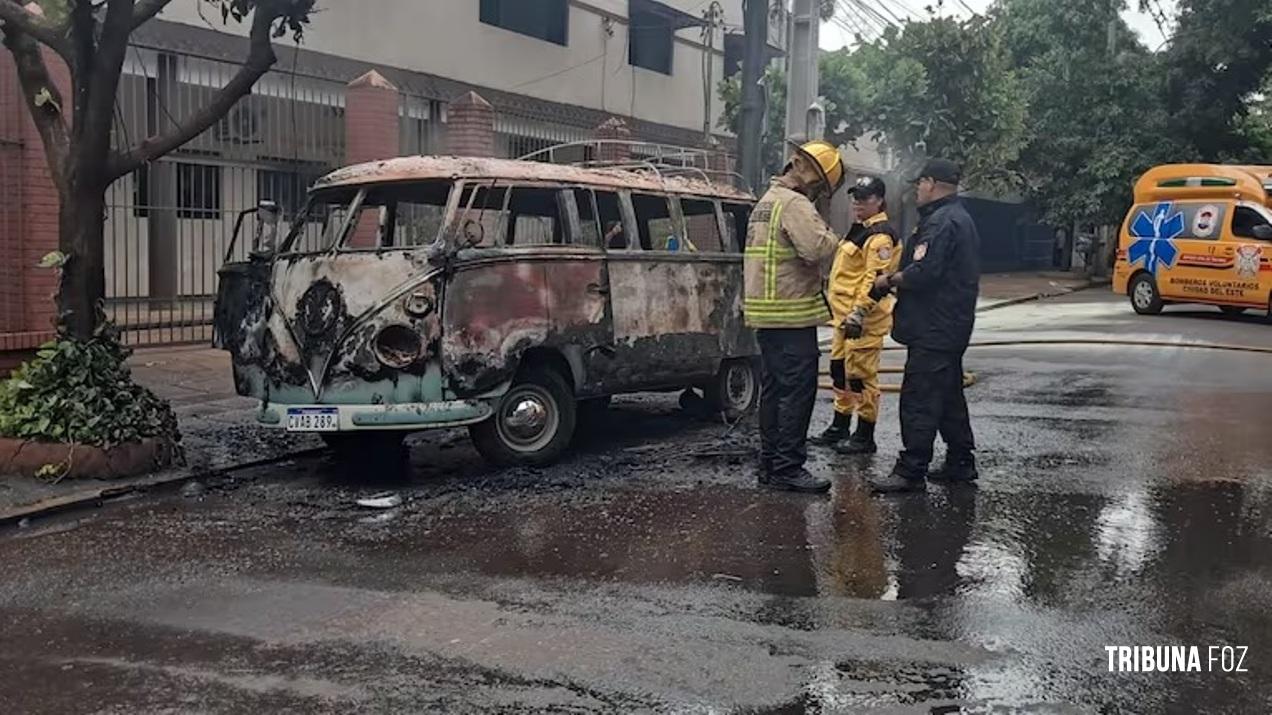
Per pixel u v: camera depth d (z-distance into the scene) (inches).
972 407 386.9
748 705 148.0
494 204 289.0
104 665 165.6
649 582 199.9
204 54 529.3
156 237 538.6
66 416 275.0
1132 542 220.2
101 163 285.6
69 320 287.7
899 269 265.4
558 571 207.5
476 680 157.4
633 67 878.4
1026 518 238.8
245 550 224.7
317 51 610.2
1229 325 713.0
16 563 217.8
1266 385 435.8
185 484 283.0
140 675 161.6
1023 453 307.7
